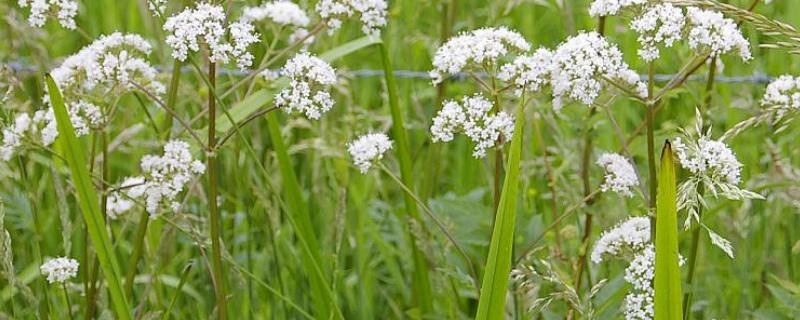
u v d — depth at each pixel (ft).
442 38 4.27
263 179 4.10
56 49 4.99
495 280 2.65
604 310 3.21
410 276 4.18
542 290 3.59
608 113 3.06
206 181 3.97
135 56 3.20
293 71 2.91
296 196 3.53
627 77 3.01
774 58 4.56
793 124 4.04
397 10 4.58
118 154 4.61
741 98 3.89
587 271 3.43
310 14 3.76
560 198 4.04
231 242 3.94
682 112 4.40
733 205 3.86
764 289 3.83
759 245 3.98
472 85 4.25
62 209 3.15
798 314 3.23
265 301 3.77
